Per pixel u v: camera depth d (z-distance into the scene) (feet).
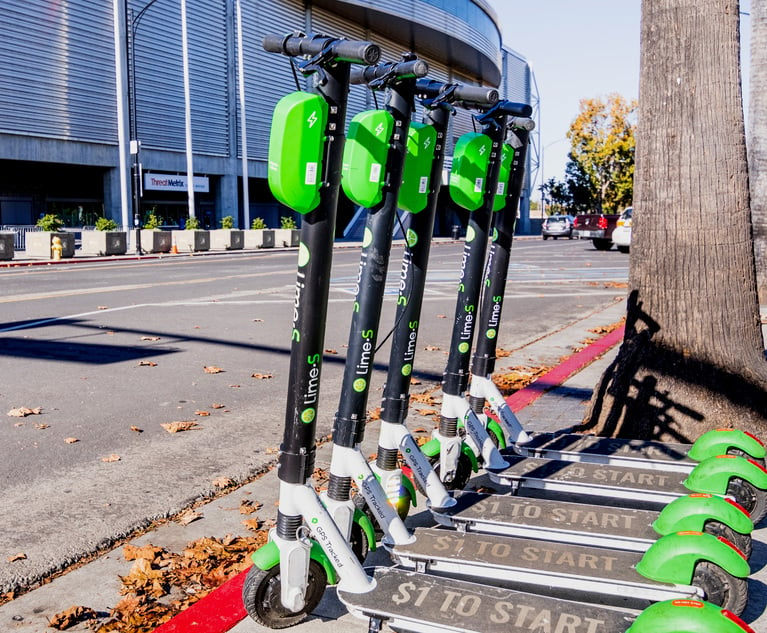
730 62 16.14
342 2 134.10
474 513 12.19
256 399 23.18
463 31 159.43
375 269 10.48
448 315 40.63
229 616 10.46
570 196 218.18
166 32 117.39
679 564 9.77
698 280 16.51
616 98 198.80
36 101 100.99
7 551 12.94
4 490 15.64
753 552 12.39
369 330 10.59
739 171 16.30
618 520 11.87
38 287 50.75
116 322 36.09
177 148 122.21
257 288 51.55
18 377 25.14
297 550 9.80
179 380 25.31
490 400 15.69
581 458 14.92
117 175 114.32
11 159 99.66
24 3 97.81
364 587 9.89
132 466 17.20
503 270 15.15
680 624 8.03
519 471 14.05
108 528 13.89
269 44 9.70
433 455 13.84
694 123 16.30
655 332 17.02
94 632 10.47
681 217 16.57
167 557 12.69
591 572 10.18
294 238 122.52
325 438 19.54
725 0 15.92
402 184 11.09
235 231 110.83
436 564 10.73
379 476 12.30
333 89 9.07
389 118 10.00
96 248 92.32
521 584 11.44
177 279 57.77
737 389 16.31
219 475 16.74
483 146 12.85
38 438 18.99
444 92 11.25
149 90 115.96
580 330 37.11
